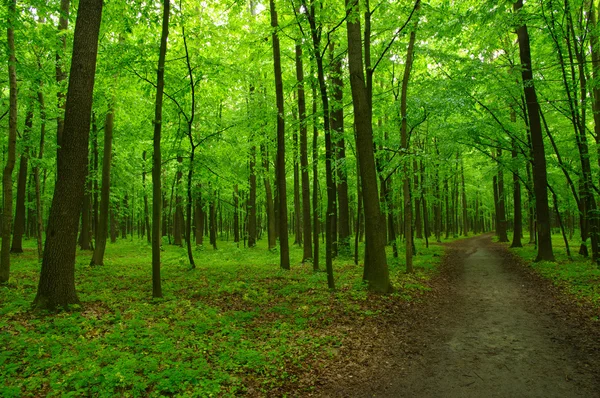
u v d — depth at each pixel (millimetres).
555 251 19094
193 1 12047
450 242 32781
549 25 14461
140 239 35844
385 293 10031
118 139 19562
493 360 5996
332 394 4953
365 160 10219
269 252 21562
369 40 11797
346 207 18266
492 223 69375
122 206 31328
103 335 6504
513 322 8055
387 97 16641
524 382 5184
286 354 6098
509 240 32188
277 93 13930
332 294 9938
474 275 14352
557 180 19562
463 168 31531
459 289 11734
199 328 7090
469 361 5984
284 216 14469
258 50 13672
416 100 14656
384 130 17469
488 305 9633
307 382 5262
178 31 12133
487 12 12531
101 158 21609
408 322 8039
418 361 6023
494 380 5281
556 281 11609
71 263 8211
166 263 16625
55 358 5340
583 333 7020
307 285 11211
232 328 7301
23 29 10641
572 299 9445
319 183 29234
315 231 13695
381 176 17531
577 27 14625
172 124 15875
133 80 12516
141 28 12328
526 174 20219
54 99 14906
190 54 12867
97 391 4539
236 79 14438
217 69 12961
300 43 10930
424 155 13172
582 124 15195
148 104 15094
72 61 8078
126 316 7785
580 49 14617
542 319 8148
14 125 10258
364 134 10180
